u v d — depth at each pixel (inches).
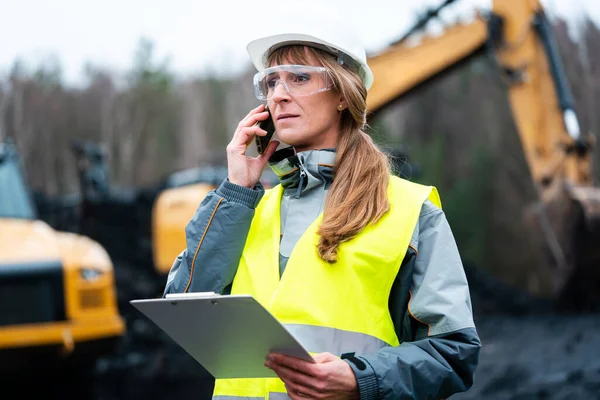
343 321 103.0
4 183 418.3
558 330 492.4
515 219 1402.6
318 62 111.7
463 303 104.2
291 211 111.7
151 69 1926.7
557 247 529.3
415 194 108.9
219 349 99.7
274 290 106.2
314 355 99.3
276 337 92.0
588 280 577.3
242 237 109.4
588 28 1168.8
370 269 103.7
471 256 1401.3
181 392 573.6
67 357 367.2
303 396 97.8
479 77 1612.9
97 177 574.9
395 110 1686.8
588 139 513.0
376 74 511.8
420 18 508.1
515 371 352.5
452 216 1435.8
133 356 607.2
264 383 105.7
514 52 510.9
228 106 1882.4
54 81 1800.0
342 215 105.3
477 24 503.8
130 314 702.5
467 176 1521.9
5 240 374.3
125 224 824.9
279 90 111.6
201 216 110.0
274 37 113.5
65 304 365.1
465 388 104.7
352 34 114.2
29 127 1753.2
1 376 378.3
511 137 1507.1
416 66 508.7
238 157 112.1
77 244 388.8
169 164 1804.9
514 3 508.1
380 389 97.2
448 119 1628.9
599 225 512.7
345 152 111.2
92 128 1817.2
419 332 106.9
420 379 99.7
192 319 95.5
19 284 359.6
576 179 516.1
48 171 1749.5
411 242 105.6
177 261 114.7
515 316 695.7
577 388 299.4
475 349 103.1
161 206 637.3
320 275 104.0
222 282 109.0
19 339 354.3
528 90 514.0
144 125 1841.8
